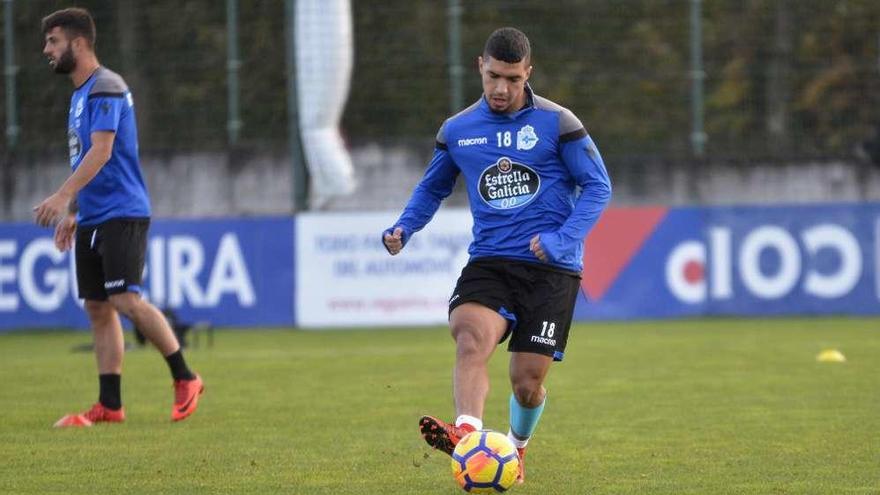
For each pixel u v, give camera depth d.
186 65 73.25
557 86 76.38
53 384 42.31
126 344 55.75
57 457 27.88
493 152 23.77
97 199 32.31
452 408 36.00
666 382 41.38
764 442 29.56
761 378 42.16
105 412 33.22
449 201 74.00
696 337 57.19
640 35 76.62
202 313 64.75
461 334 23.08
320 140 67.44
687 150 76.44
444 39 75.12
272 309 64.94
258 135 74.62
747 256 67.00
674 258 66.75
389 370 45.84
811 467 26.36
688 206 67.06
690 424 32.50
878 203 66.88
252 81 74.62
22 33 75.00
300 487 24.48
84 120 31.86
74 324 65.19
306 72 67.19
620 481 24.95
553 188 23.72
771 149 75.56
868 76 75.12
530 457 27.83
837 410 34.69
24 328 65.19
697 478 25.23
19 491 24.11
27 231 65.12
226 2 75.56
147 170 71.69
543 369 23.53
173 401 37.81
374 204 71.31
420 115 74.31
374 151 71.38
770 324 63.38
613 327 62.97
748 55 76.56
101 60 75.19
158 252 64.50
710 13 76.81
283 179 71.12
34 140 75.00
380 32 74.81
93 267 32.88
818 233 67.06
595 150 23.70
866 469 26.11
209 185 71.44
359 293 64.94
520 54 23.05
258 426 32.62
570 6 76.12
